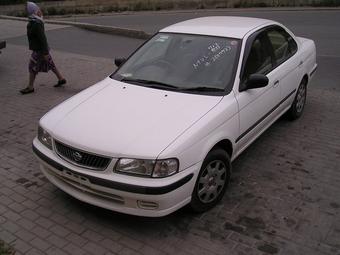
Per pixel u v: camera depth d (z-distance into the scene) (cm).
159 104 435
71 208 445
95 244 390
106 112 430
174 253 377
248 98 474
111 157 376
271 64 546
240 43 496
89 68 1024
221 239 395
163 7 2736
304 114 690
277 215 429
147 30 1742
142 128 397
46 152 426
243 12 2273
